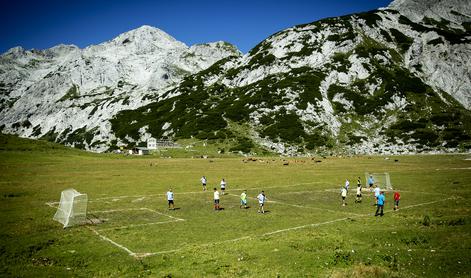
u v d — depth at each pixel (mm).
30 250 26594
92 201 50094
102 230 32812
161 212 42094
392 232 28656
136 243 28188
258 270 20828
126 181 72750
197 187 65250
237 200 51125
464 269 19391
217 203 43625
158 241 28766
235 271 20859
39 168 91750
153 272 21484
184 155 157125
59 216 38625
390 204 45562
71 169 93250
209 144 178000
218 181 73875
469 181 64312
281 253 24000
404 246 24922
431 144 159375
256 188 63938
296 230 31656
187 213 41312
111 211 42625
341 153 160500
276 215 39375
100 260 24188
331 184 68438
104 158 131250
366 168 98062
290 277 19406
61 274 21500
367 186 63906
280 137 178125
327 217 37781
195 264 22453
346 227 32031
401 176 76625
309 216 38500
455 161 114188
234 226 33969
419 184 63656
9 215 39250
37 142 136125
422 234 27656
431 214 36812
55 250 26625
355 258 22031
